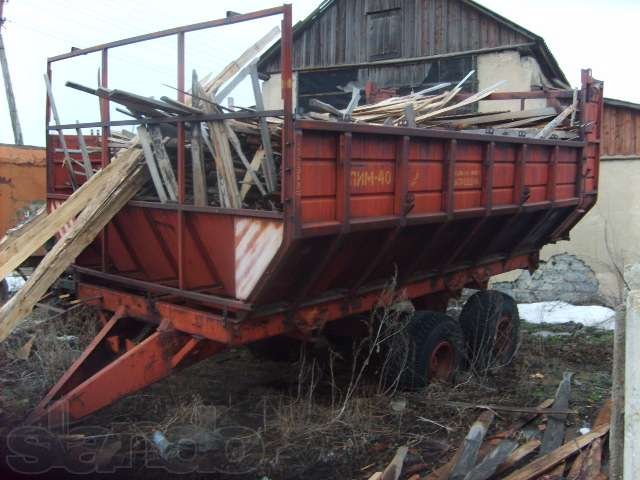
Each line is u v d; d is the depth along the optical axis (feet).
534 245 26.16
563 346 27.02
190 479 13.96
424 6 45.06
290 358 21.39
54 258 14.88
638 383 8.92
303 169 13.37
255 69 15.10
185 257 15.79
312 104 17.61
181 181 15.56
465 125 22.85
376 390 19.44
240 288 14.49
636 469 8.87
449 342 20.63
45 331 19.89
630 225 36.68
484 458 15.37
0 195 31.27
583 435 16.60
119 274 18.54
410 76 45.96
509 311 24.26
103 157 18.02
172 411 16.75
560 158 23.59
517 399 19.92
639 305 8.99
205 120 14.87
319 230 13.70
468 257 22.07
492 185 19.63
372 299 18.35
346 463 15.06
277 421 16.67
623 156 36.60
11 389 17.56
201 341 15.61
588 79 25.36
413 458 15.46
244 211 14.03
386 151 15.64
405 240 17.47
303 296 15.47
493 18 41.93
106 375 14.44
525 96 26.86
